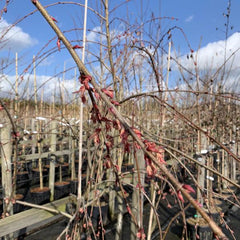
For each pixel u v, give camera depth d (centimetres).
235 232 302
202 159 251
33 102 439
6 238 207
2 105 118
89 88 65
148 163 60
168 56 179
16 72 294
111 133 200
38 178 479
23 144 399
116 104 74
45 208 184
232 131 432
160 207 376
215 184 446
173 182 42
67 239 140
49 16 65
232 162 445
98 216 295
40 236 278
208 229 252
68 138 474
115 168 108
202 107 272
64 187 427
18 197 367
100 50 217
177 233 292
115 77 177
